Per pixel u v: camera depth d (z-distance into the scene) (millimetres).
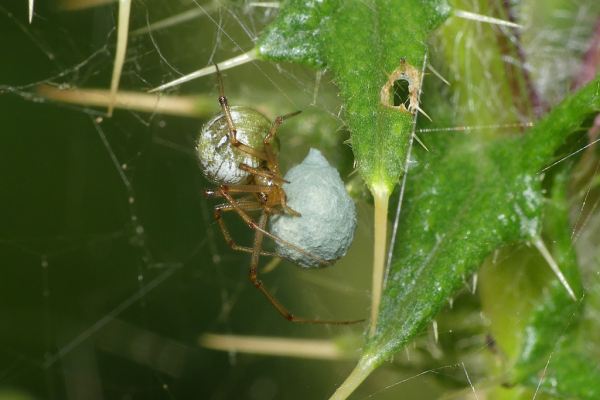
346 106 81
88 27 107
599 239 87
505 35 86
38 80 108
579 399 83
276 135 93
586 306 84
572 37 93
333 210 85
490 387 84
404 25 81
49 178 116
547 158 82
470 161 84
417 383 101
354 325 105
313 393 107
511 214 82
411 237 84
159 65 105
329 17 82
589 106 81
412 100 81
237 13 99
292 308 111
